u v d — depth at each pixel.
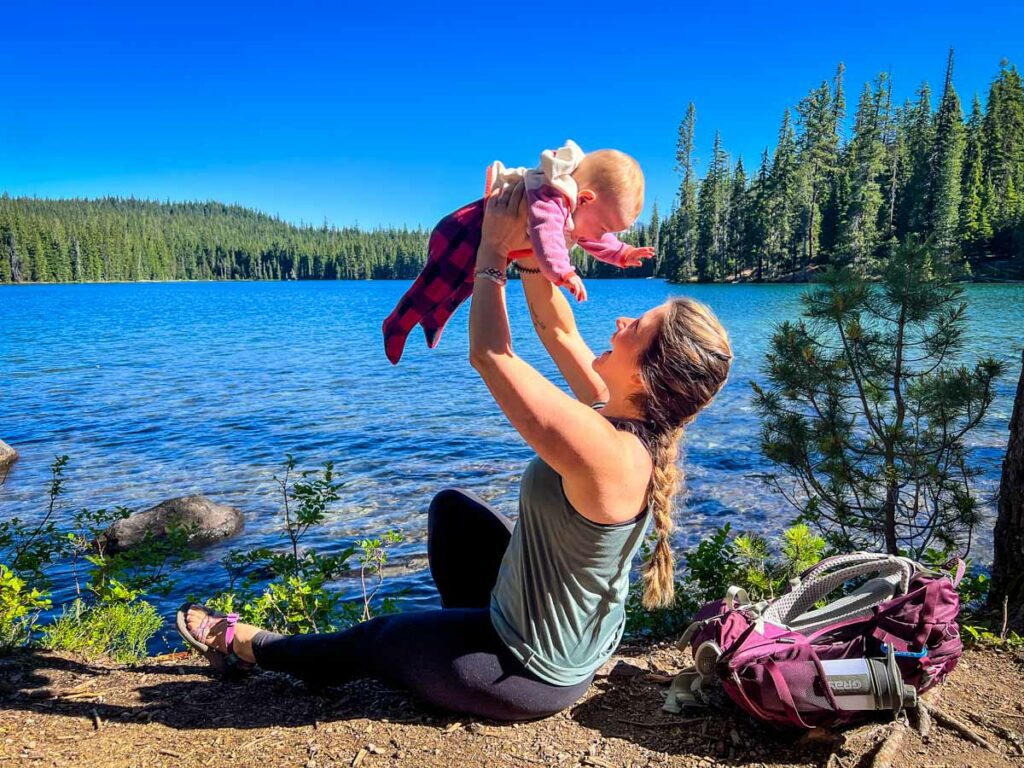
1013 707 2.47
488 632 2.13
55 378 21.58
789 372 5.07
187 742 2.24
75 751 2.19
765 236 74.50
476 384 19.41
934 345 4.82
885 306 4.90
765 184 75.25
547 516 1.92
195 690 2.63
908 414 4.99
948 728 2.31
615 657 2.93
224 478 10.84
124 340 34.19
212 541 8.23
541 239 1.84
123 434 13.93
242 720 2.38
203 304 71.12
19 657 3.06
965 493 4.73
